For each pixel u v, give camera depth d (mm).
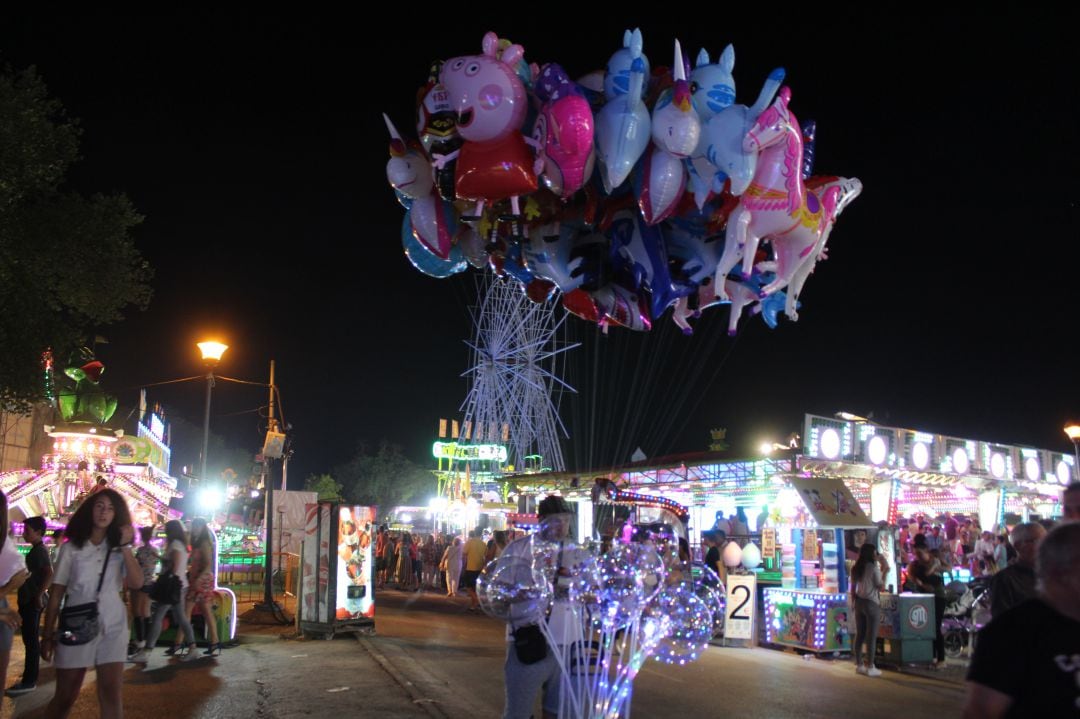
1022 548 5164
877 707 8523
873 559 10945
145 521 20672
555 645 4562
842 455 15164
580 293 5055
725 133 4285
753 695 8930
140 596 9938
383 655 10312
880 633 11758
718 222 4625
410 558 25703
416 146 4898
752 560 14758
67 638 5211
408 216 5391
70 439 20141
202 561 10461
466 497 34719
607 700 4559
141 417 29203
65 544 5391
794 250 4609
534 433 44000
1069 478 20484
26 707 7305
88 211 10445
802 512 14828
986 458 18219
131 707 7344
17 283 9820
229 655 10359
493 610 4656
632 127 4262
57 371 10891
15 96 9633
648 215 4508
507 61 4457
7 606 5539
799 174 4352
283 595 20203
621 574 4496
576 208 4840
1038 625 2457
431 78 4633
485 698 8102
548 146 4273
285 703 7523
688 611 4547
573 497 21125
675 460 17141
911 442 16531
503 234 4930
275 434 15664
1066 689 2361
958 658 12797
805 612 12438
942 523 19422
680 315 5320
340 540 12102
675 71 4426
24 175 9547
